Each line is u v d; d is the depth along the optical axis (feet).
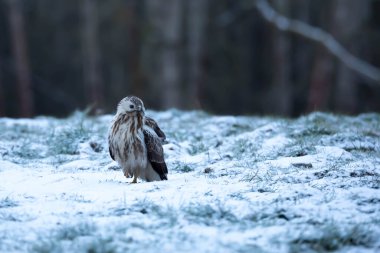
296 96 169.58
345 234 25.61
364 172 37.19
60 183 36.47
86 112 66.85
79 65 177.17
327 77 130.21
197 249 24.25
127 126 36.47
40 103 174.50
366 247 25.35
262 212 28.78
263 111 168.96
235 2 168.04
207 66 160.66
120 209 29.73
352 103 133.59
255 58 182.70
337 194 32.01
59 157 46.19
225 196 32.12
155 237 25.67
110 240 25.03
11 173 39.52
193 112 68.90
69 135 51.16
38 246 24.34
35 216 29.14
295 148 45.27
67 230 26.20
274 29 146.00
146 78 149.69
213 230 26.68
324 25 162.61
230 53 164.86
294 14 163.53
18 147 48.96
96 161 44.32
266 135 52.37
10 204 31.48
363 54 141.18
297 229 26.55
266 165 39.83
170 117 66.08
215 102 166.09
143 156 36.76
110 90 176.24
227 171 38.99
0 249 24.40
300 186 33.73
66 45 176.55
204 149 48.65
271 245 24.88
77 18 176.14
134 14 146.72
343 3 128.36
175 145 48.32
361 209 29.50
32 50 172.24
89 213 29.45
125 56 173.58
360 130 53.67
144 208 29.78
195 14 139.13
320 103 129.80
